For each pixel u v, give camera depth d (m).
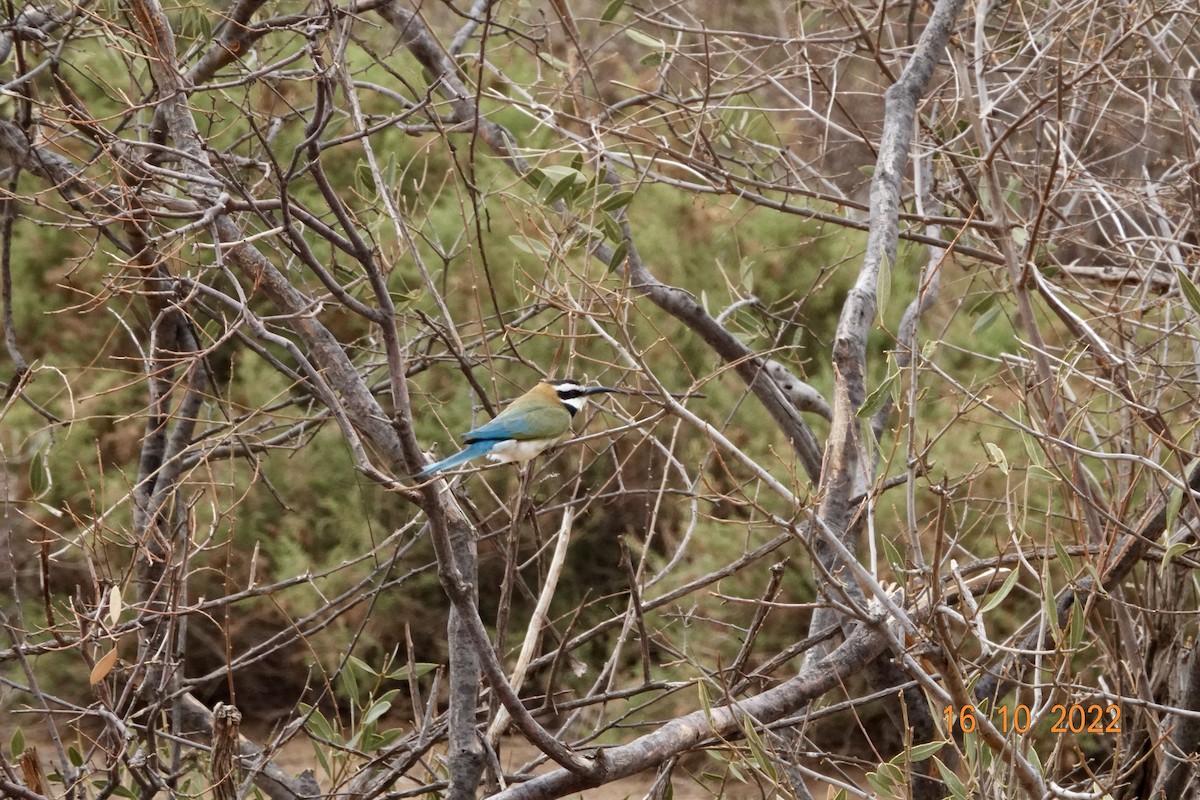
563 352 18.08
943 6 10.66
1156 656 10.26
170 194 9.27
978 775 6.38
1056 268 11.66
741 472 17.22
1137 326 10.70
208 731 10.81
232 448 9.94
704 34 11.70
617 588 17.95
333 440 19.33
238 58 8.88
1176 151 15.95
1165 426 8.02
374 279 6.05
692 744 6.93
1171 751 8.91
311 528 19.50
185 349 10.73
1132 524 9.41
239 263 7.90
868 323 8.71
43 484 8.30
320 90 6.26
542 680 17.59
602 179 11.63
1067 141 11.91
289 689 19.53
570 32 11.57
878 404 6.51
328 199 6.03
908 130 10.12
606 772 6.46
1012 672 7.94
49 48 10.23
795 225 19.89
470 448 9.20
